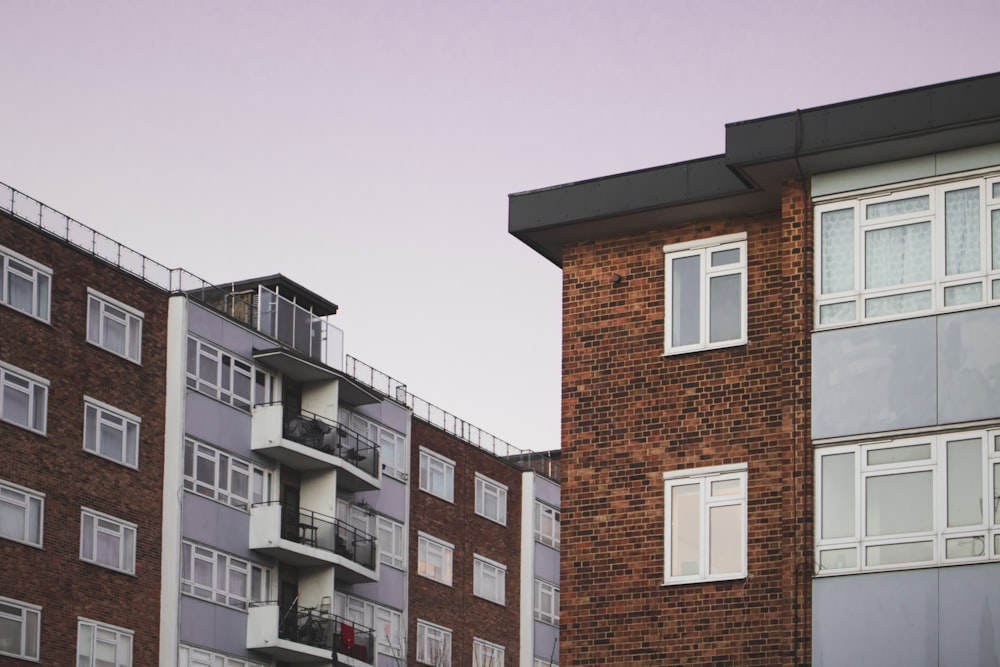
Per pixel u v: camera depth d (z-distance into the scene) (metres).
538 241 34.22
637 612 31.30
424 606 72.75
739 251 32.34
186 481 60.12
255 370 64.75
